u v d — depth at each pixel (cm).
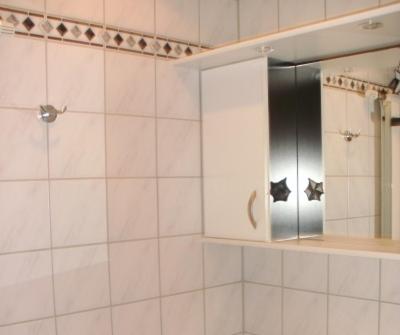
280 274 187
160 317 174
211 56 163
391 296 156
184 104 181
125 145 164
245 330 199
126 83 165
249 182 168
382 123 151
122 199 164
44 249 147
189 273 183
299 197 173
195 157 184
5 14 139
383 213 151
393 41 146
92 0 157
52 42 148
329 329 172
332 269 171
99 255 158
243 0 197
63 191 150
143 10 169
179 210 179
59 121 150
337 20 130
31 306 144
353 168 158
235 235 173
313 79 170
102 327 159
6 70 139
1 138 139
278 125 167
